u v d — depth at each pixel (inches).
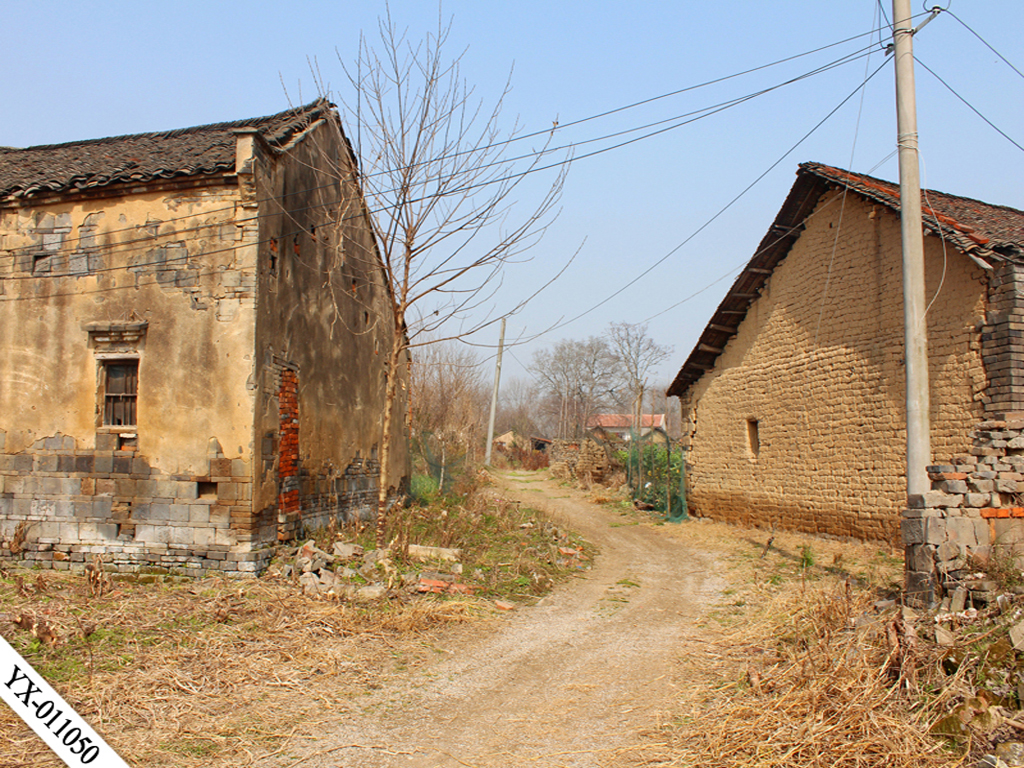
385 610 311.3
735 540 573.0
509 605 343.9
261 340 370.6
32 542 373.1
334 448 492.1
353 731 199.6
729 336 681.6
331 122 478.6
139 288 374.6
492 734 200.8
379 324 604.4
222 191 370.3
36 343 383.9
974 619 232.7
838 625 261.6
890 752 167.9
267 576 353.4
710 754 182.7
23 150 516.7
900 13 328.5
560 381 2605.8
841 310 520.4
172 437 364.5
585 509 836.0
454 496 745.0
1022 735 167.9
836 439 521.0
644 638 300.8
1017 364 374.6
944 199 513.3
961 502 278.5
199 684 224.8
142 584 336.5
